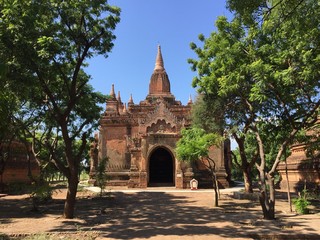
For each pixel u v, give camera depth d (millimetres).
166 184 38062
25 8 14156
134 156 37062
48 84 17609
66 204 16859
